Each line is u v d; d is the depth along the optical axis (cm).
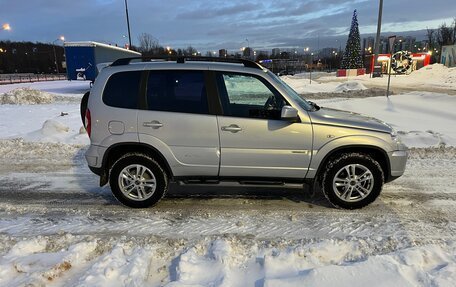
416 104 1391
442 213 462
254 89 460
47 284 307
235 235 405
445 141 823
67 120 1245
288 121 450
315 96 2059
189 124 455
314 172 462
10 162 712
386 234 404
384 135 459
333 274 304
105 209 484
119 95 466
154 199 478
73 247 364
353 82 2433
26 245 373
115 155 486
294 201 507
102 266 327
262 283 305
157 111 459
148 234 410
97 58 2911
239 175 468
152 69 465
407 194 529
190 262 334
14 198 526
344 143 452
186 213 468
